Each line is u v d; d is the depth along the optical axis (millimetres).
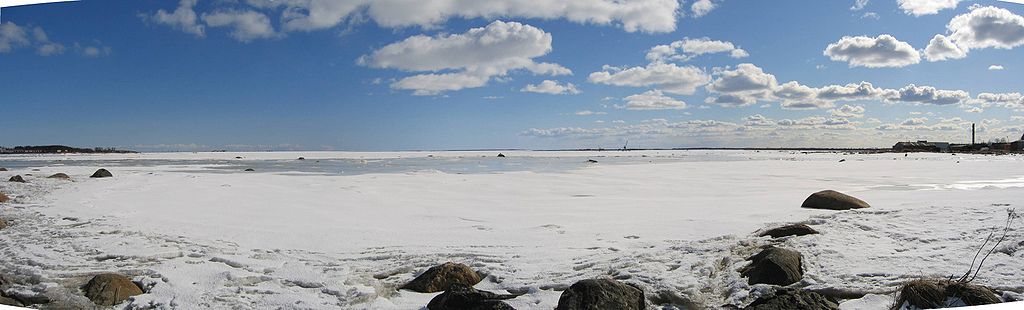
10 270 6238
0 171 22391
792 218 8430
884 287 5215
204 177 19156
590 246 7102
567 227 8469
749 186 17156
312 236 7883
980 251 6008
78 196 12227
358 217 9820
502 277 5840
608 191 15359
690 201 12039
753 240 6793
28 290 5578
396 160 43312
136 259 6652
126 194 12758
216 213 10016
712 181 19344
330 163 36438
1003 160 37031
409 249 7109
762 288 5234
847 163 35094
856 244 6434
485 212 10508
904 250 6195
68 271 6191
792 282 5391
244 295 5422
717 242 6902
